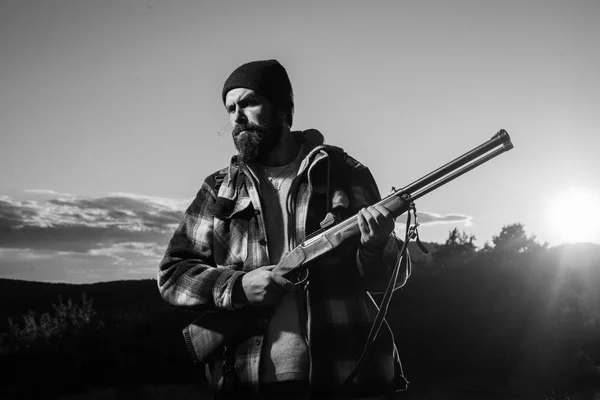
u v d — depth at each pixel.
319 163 3.11
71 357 9.55
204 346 3.05
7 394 8.55
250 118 3.14
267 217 3.14
